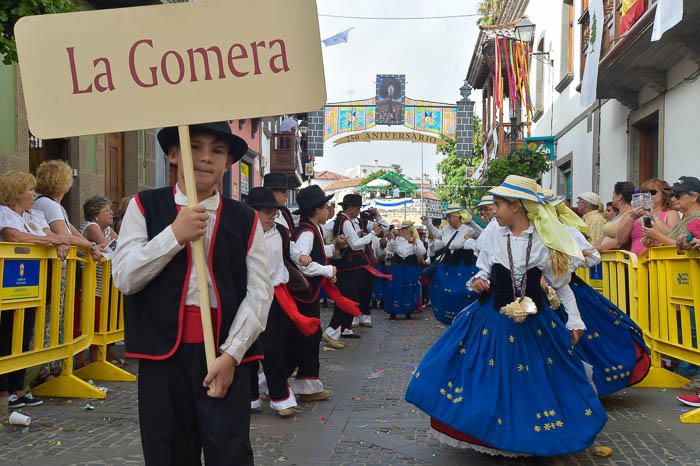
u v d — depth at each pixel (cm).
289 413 559
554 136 1880
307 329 558
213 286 261
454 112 2527
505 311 425
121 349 866
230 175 2009
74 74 264
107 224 745
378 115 2536
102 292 688
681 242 570
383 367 788
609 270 772
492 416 410
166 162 1602
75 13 263
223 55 265
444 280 1016
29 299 548
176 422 264
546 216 444
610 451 452
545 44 2000
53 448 467
